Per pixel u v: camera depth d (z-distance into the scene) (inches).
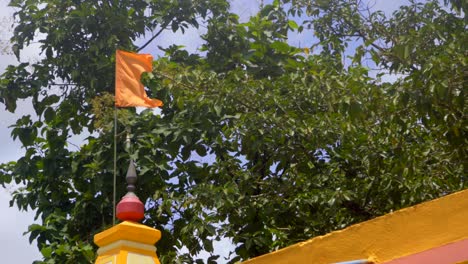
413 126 486.3
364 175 524.7
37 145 604.1
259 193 550.3
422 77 406.9
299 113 526.0
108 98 531.5
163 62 563.5
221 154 569.6
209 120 552.7
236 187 518.0
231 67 613.6
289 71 598.5
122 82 477.4
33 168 600.7
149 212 569.0
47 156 594.6
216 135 554.6
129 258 259.1
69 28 595.5
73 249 547.5
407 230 249.1
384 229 254.5
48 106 606.2
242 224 536.1
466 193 239.6
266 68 606.5
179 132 551.8
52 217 578.9
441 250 238.2
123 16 598.5
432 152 473.7
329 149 510.3
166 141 566.6
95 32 600.4
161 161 559.8
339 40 567.8
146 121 576.7
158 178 563.8
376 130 486.0
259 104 527.5
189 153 568.4
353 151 504.1
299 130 500.7
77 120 608.4
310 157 520.4
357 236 260.7
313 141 500.7
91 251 542.3
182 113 565.3
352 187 522.9
